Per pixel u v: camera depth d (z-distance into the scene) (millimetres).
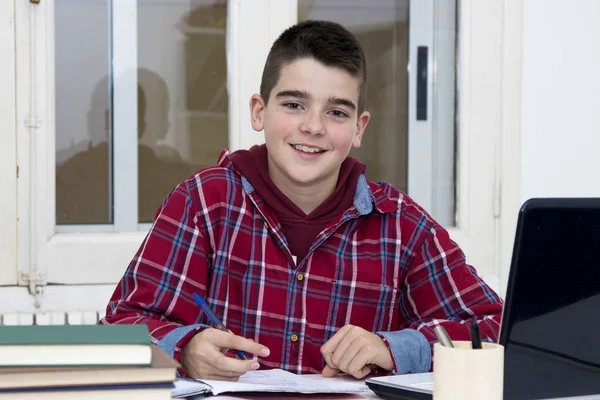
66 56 2129
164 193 2223
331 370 1257
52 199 2119
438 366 862
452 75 2385
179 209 1460
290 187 1496
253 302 1451
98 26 2146
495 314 1427
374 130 2346
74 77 2139
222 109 2244
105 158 2174
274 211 1481
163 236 1432
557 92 2404
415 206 1584
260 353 1186
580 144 2422
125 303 1364
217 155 2252
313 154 1441
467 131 2371
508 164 2393
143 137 2199
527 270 973
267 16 2236
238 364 1163
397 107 2357
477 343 865
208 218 1467
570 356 1000
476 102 2371
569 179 2422
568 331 998
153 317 1376
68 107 2141
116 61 2166
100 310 2123
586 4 2402
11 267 2092
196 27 2209
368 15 2322
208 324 1447
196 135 2232
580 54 2408
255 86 2240
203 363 1177
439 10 2361
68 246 2117
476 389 841
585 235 1001
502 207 2396
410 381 1103
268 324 1444
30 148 2082
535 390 979
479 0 2361
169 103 2209
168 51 2199
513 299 972
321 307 1460
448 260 1513
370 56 2332
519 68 2387
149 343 801
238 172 1519
